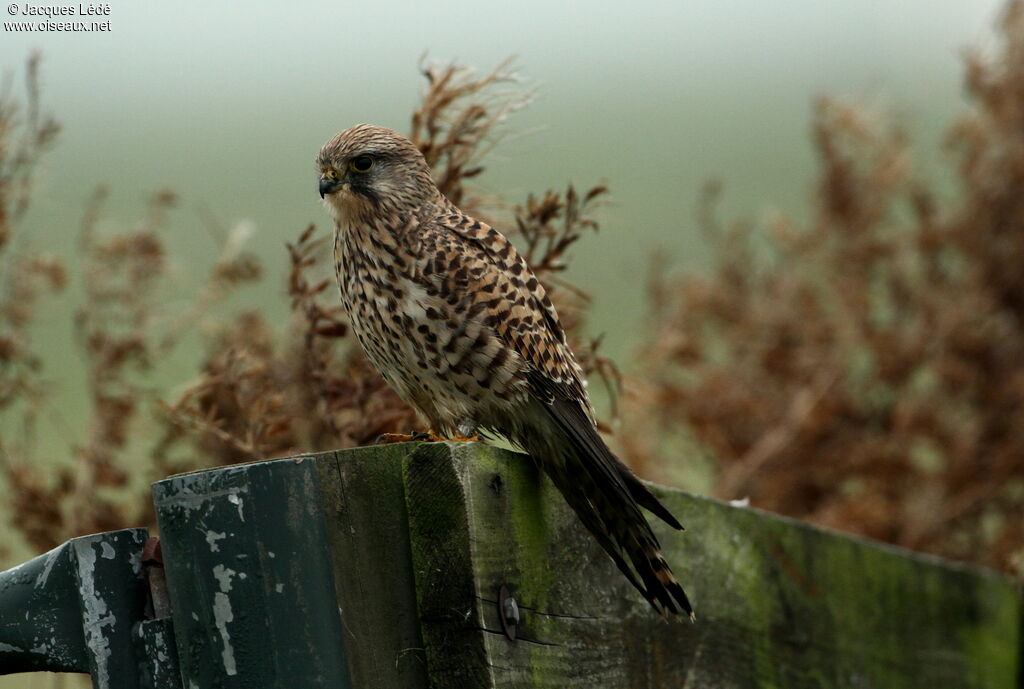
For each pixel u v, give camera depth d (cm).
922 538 1238
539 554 505
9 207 844
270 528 399
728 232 1363
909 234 1320
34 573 435
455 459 458
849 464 1255
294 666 395
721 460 1263
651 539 530
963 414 1289
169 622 416
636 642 567
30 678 918
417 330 661
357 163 682
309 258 762
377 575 447
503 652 463
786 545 704
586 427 594
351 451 449
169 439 870
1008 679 948
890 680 784
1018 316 1292
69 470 889
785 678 680
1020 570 1051
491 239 680
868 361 1300
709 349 1330
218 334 891
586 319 854
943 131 1435
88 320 899
